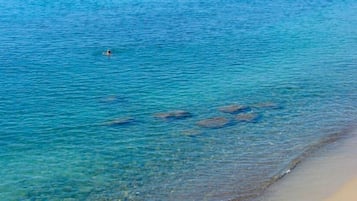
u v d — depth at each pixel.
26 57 49.72
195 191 26.31
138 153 30.48
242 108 36.78
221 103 37.88
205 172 28.19
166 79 43.16
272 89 40.66
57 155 30.34
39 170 28.70
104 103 37.94
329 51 51.31
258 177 27.50
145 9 75.38
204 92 40.06
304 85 41.59
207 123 34.22
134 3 80.75
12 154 30.44
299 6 76.94
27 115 35.75
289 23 64.62
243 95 39.44
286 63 47.47
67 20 67.62
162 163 29.28
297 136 32.41
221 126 33.88
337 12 71.94
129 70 45.66
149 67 46.50
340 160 28.97
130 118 35.25
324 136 32.34
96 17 69.56
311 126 33.88
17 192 26.56
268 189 26.23
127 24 64.69
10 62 47.94
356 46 53.09
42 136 32.72
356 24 63.72
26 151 30.81
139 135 32.78
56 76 43.97
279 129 33.47
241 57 49.50
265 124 34.25
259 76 43.81
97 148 31.14
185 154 30.28
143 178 27.72
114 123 34.47
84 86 41.50
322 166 28.38
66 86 41.47
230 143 31.59
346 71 44.94
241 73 44.66
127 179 27.66
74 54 50.78
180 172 28.27
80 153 30.55
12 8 77.25
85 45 54.25
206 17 68.69
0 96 39.09
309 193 25.62
